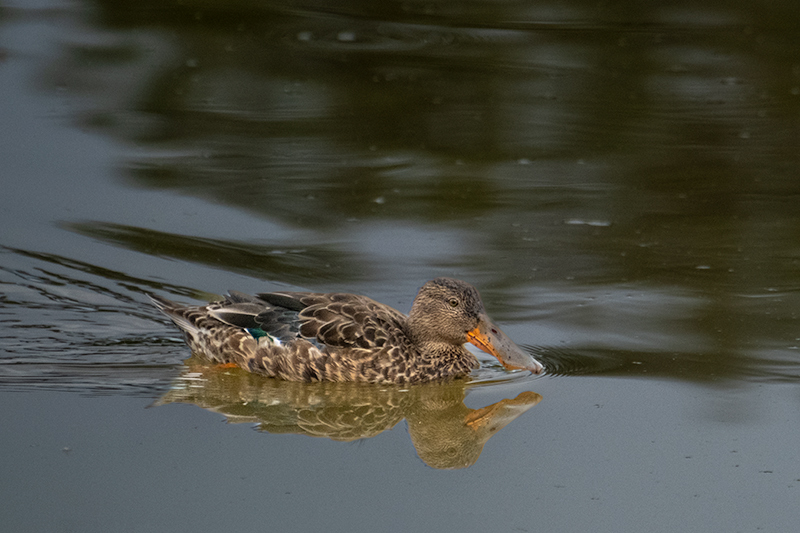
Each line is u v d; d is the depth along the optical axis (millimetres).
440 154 18531
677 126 20266
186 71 22594
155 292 12742
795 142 19406
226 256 13812
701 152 18906
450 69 23422
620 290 13031
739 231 15234
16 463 8758
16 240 13984
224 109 20500
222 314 11234
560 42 25453
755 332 11695
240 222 15086
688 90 22359
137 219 14969
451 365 11078
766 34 25953
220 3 27625
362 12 27656
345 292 12773
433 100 21500
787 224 15531
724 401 10078
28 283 12812
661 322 12039
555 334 11750
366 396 10617
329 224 15148
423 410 10406
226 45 24438
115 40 24266
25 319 11945
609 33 26172
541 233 15055
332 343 10742
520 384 10883
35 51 23000
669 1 28625
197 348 11469
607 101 21688
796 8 27984
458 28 26562
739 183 17391
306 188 16609
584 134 19812
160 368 11102
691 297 12773
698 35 25875
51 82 21234
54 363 10953
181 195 16016
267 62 23422
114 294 12680
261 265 13547
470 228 15195
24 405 9930
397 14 27547
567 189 16984
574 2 28734
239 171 17250
